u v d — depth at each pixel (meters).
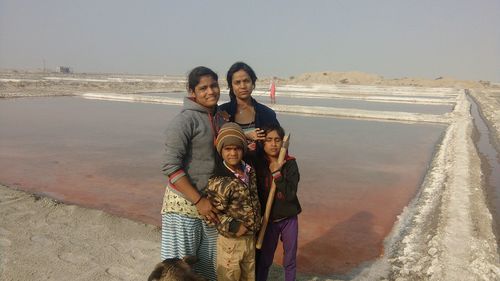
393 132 14.61
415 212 6.00
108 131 13.73
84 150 10.40
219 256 2.87
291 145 11.70
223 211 2.73
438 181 7.61
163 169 2.75
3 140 11.70
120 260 4.16
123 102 26.27
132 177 7.78
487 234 4.92
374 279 3.96
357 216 5.85
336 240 4.97
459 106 23.70
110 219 5.29
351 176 8.20
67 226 5.07
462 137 12.36
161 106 23.58
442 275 3.89
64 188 7.01
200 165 2.86
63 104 24.12
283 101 30.36
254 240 2.92
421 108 25.94
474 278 3.82
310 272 4.12
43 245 4.48
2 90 33.34
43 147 10.74
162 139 12.24
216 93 2.84
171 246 2.89
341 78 91.94
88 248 4.44
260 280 3.24
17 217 5.31
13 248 4.38
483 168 9.02
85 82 55.28
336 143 12.12
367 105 27.70
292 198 2.97
